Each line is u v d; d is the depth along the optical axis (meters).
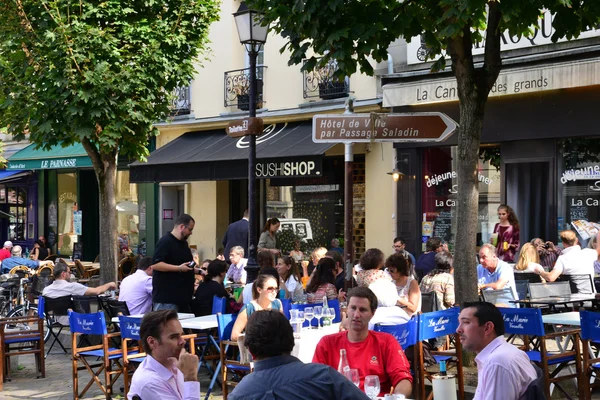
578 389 8.12
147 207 22.41
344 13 9.02
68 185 25.66
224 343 8.75
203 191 21.23
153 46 14.18
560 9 9.31
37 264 19.98
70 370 11.84
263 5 9.73
